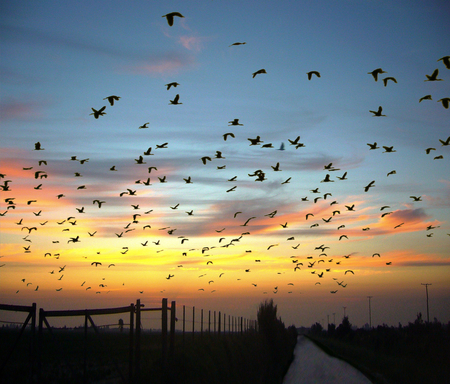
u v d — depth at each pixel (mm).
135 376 19078
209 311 37031
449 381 24234
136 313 19672
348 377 29469
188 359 21922
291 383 27656
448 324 48938
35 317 15234
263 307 38906
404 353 43500
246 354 26188
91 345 43719
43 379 21406
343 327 93500
